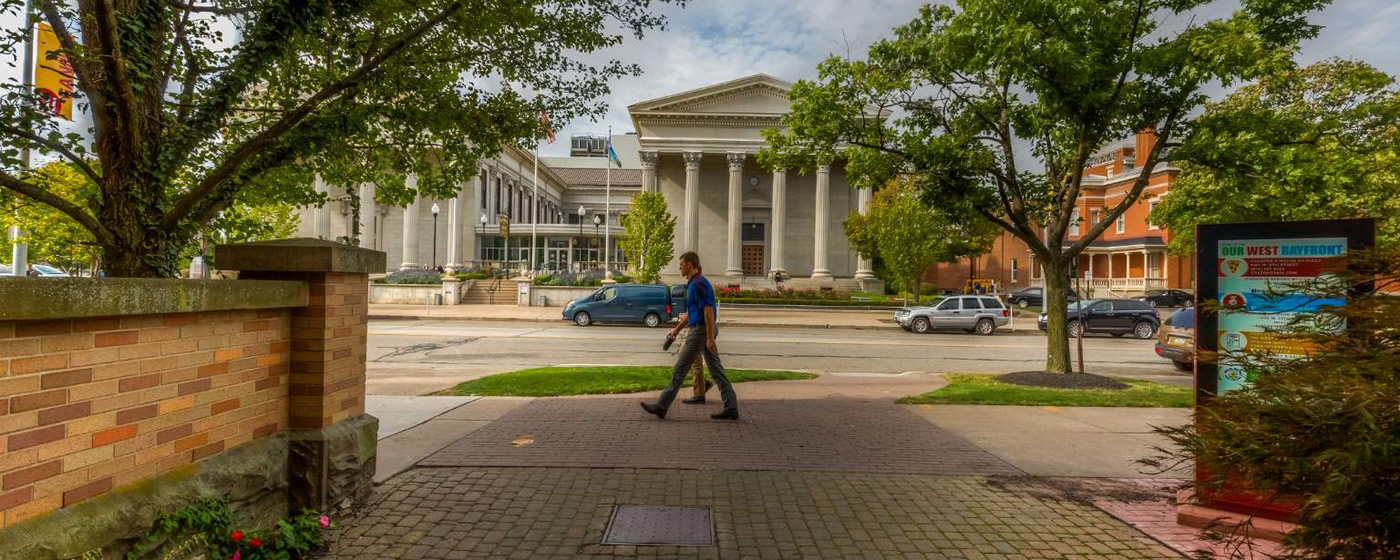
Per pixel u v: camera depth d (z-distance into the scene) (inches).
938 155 434.9
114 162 153.9
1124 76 400.2
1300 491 92.9
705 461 223.1
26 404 95.3
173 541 118.6
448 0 218.7
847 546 153.1
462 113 238.1
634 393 372.5
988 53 398.3
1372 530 82.8
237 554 127.6
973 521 171.3
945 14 462.0
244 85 171.8
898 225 1503.4
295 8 175.2
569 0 233.3
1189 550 153.1
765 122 1969.7
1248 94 889.5
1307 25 392.8
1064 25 380.5
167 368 121.8
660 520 167.3
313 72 216.7
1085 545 156.0
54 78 164.7
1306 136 392.8
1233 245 179.2
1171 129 421.4
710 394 369.1
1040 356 716.0
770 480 203.2
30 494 95.9
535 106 255.6
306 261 156.0
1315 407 90.0
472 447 238.2
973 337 970.7
